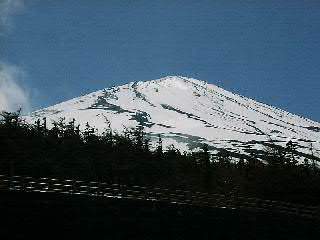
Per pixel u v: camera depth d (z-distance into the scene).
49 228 37.94
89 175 85.56
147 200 45.09
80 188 41.75
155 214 45.44
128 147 100.00
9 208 36.00
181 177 93.56
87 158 89.06
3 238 35.34
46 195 38.16
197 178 92.69
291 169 88.56
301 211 58.94
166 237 45.91
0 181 36.84
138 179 91.75
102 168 90.56
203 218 49.16
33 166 77.81
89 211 40.69
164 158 101.00
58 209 38.69
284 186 84.12
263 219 54.09
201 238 48.62
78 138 96.19
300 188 83.00
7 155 77.12
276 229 54.97
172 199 48.31
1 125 86.06
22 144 81.44
